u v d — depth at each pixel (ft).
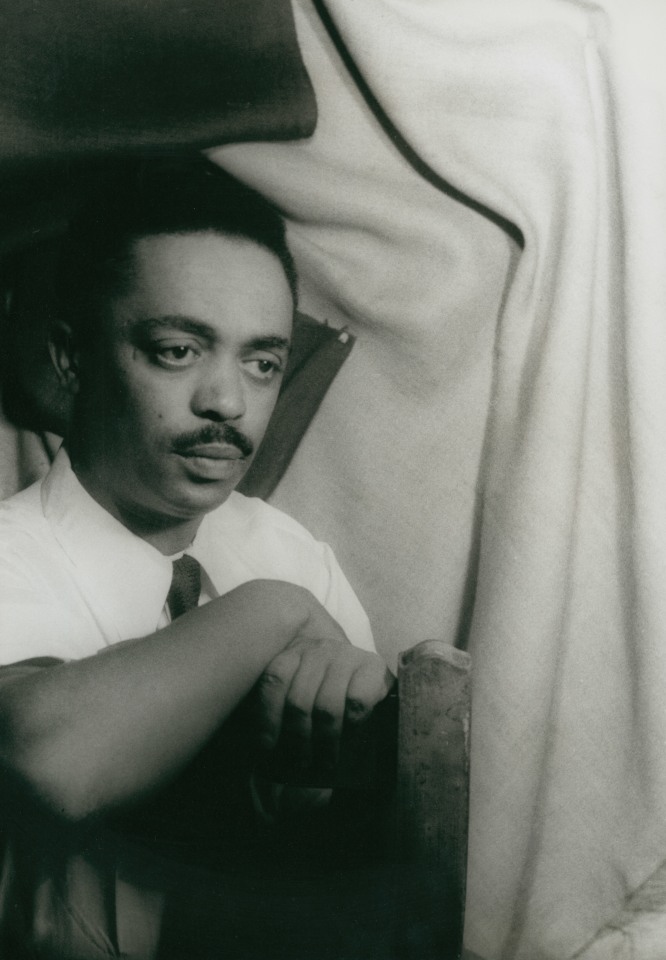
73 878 3.72
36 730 3.47
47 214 3.76
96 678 3.45
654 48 3.68
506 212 3.80
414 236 3.84
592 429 3.90
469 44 3.71
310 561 4.04
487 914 4.14
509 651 3.98
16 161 3.73
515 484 3.92
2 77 3.68
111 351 3.83
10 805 3.60
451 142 3.78
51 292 3.80
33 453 3.88
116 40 3.69
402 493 4.01
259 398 3.92
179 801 3.54
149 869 3.71
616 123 3.72
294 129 3.79
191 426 3.88
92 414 3.87
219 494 3.97
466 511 3.98
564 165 3.76
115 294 3.81
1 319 3.79
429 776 2.69
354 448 4.00
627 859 4.09
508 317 3.86
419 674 2.64
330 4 3.66
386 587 4.06
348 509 4.03
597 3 3.67
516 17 3.70
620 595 3.97
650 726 4.02
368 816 3.24
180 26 3.68
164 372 3.85
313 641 3.30
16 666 3.76
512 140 3.76
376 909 3.15
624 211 3.76
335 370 3.95
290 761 3.04
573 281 3.81
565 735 4.06
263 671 3.25
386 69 3.72
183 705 3.36
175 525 3.96
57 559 3.88
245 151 3.80
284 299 3.87
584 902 4.12
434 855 2.74
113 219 3.79
